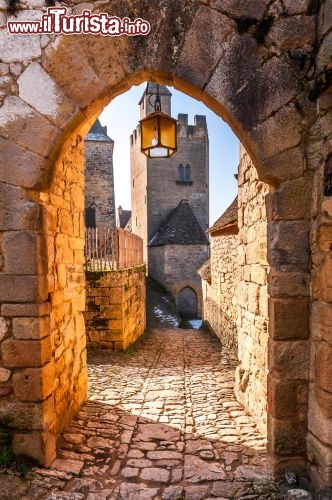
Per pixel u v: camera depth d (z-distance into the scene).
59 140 2.41
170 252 18.75
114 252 6.67
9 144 2.37
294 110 2.24
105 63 2.35
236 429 3.14
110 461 2.57
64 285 3.08
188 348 7.37
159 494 2.17
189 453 2.70
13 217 2.35
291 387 2.26
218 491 2.19
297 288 2.25
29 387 2.38
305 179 2.24
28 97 2.36
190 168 22.62
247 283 3.68
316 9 2.18
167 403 3.84
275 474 2.29
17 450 2.40
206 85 2.32
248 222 3.63
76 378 3.44
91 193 18.50
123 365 5.63
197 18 2.29
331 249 2.00
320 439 2.09
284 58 2.24
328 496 1.96
